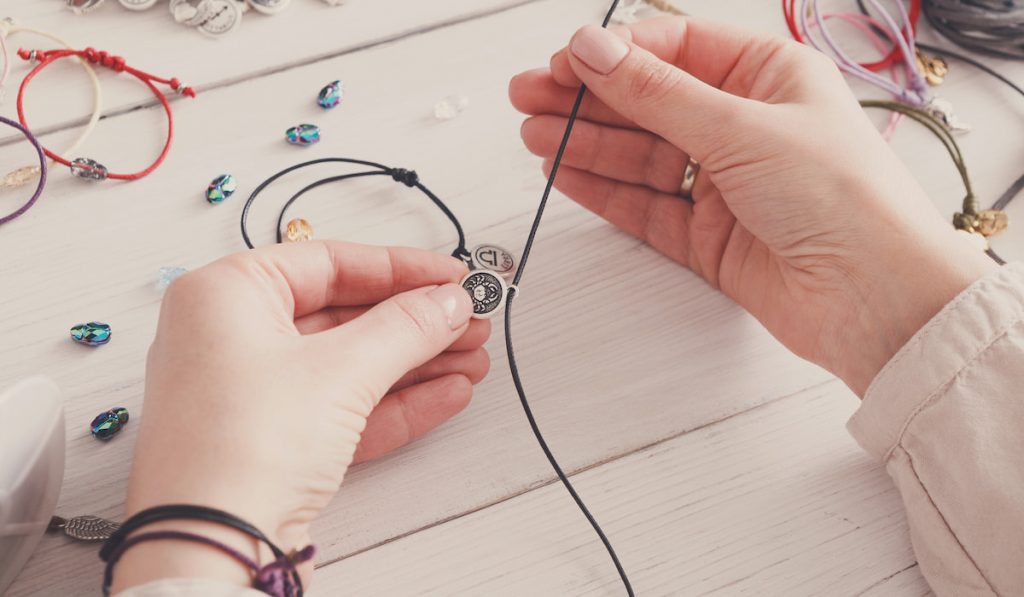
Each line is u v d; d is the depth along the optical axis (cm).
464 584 44
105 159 51
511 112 53
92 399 46
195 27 53
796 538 45
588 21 55
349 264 45
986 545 42
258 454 39
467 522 45
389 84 53
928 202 45
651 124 47
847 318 46
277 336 41
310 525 45
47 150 50
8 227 49
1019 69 55
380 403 45
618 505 46
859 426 45
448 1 55
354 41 54
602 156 50
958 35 54
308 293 44
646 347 48
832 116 46
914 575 45
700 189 49
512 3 55
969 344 42
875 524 46
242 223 49
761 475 46
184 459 39
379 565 44
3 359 47
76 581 43
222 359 40
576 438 47
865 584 45
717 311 49
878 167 45
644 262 50
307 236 49
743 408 47
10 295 48
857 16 55
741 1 56
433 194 50
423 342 42
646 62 45
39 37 53
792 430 47
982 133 53
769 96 48
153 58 53
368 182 51
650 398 47
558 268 50
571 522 45
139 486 39
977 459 42
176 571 37
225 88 52
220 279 42
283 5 54
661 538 45
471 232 50
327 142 51
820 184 45
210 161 51
